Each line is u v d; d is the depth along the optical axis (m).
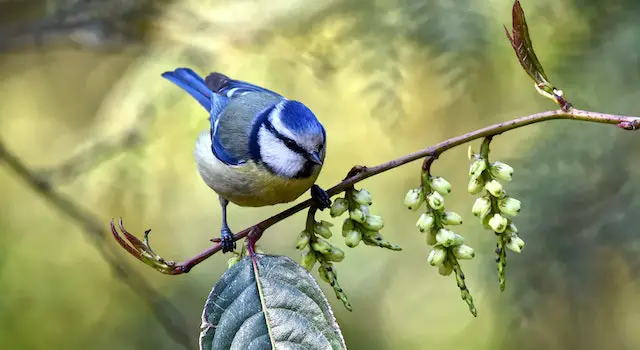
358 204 4.85
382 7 9.05
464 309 11.10
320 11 9.69
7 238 11.77
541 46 8.54
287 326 4.63
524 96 8.93
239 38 10.26
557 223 8.35
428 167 4.77
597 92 8.30
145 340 11.25
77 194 11.17
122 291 11.66
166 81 10.33
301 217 11.92
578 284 8.29
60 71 13.22
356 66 9.23
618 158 8.30
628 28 8.16
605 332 8.61
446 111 9.54
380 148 10.47
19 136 13.07
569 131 8.46
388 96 8.90
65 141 12.98
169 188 10.73
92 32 10.79
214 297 4.73
